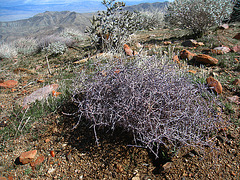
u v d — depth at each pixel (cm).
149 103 207
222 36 619
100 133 257
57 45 732
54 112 309
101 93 254
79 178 207
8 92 429
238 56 452
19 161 232
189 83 265
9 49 898
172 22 796
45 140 260
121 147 232
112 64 300
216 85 313
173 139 213
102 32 606
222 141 229
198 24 646
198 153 215
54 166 224
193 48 545
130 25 605
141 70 254
